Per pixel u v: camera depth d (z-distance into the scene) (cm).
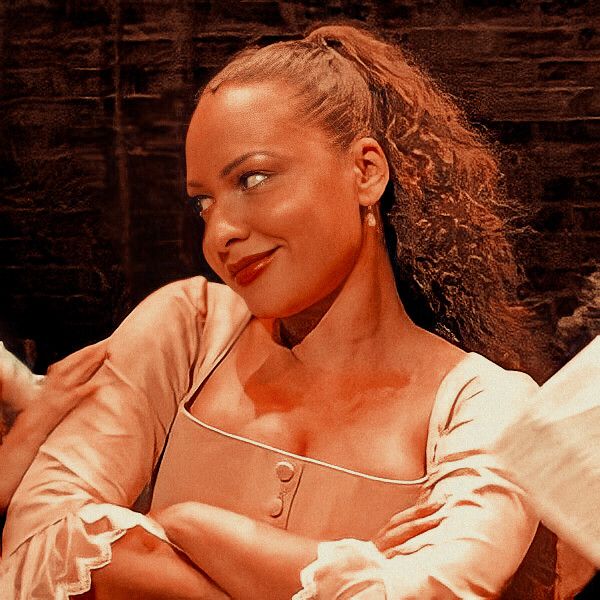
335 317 187
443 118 197
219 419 187
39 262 212
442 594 162
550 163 203
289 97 182
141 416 189
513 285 199
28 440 192
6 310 211
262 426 184
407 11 205
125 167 212
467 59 204
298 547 169
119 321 210
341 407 184
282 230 179
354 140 184
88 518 176
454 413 179
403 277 193
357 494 176
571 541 145
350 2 206
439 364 186
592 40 204
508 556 167
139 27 212
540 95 204
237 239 181
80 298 211
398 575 164
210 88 186
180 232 211
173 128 212
